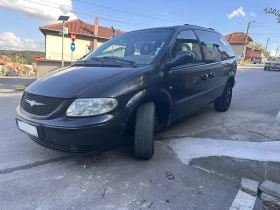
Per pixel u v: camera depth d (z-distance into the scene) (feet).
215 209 7.29
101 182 8.61
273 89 29.04
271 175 8.89
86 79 9.15
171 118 11.47
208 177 9.02
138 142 9.59
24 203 7.43
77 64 11.73
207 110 18.21
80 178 8.86
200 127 14.21
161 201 7.60
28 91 9.63
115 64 10.68
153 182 8.63
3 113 18.62
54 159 10.31
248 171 9.20
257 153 10.15
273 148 10.62
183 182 8.66
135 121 9.60
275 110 18.06
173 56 11.28
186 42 12.69
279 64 72.18
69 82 9.13
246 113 17.33
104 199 7.68
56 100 8.49
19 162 10.01
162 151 11.00
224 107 17.62
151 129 9.61
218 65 15.33
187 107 12.51
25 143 12.00
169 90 10.68
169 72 10.69
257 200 7.77
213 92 15.16
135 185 8.43
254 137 12.30
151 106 9.72
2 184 8.41
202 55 13.75
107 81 8.85
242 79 41.47
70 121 8.21
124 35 13.67
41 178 8.83
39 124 8.57
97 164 9.88
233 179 8.95
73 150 8.55
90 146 8.50
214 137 12.49
